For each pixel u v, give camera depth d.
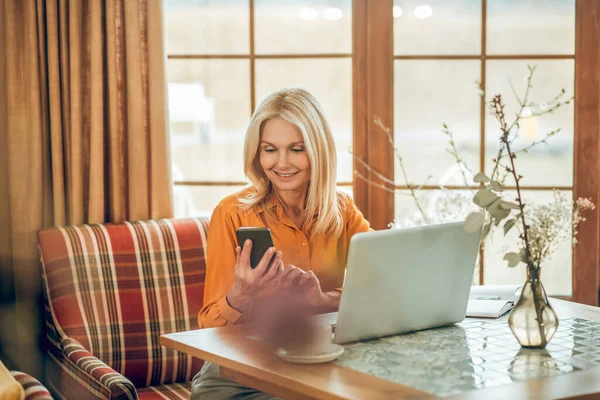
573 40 3.10
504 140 1.72
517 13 3.09
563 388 1.38
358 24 3.07
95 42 2.81
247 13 3.11
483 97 3.13
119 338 2.57
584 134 3.08
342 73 3.12
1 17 2.83
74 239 2.62
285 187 2.05
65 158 2.90
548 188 3.16
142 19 2.87
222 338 1.74
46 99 2.87
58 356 2.49
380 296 1.69
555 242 1.75
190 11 3.10
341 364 1.54
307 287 1.90
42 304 2.93
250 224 2.08
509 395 1.34
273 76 3.14
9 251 2.94
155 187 2.89
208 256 2.07
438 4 3.09
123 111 2.90
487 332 1.81
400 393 1.36
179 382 2.65
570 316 1.96
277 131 2.02
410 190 3.06
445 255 1.77
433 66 3.12
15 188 2.87
